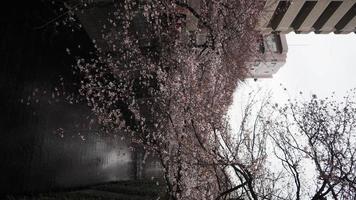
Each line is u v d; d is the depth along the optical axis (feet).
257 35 57.47
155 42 50.37
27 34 36.01
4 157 30.40
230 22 49.83
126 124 53.72
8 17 33.42
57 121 39.40
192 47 49.70
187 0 52.70
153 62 50.08
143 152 65.82
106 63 49.21
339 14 68.85
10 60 32.53
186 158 40.63
